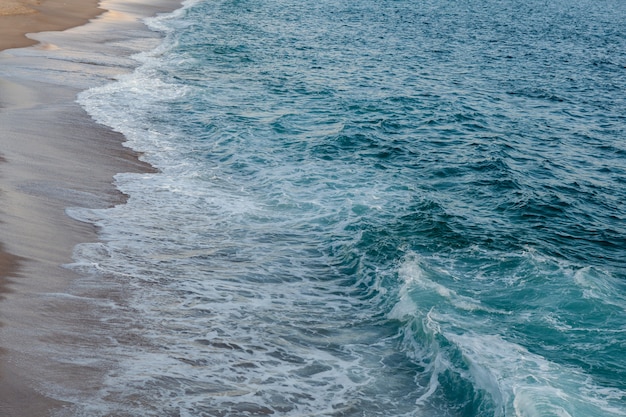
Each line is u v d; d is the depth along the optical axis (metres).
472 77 37.09
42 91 24.75
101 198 15.95
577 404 9.53
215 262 13.52
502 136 24.92
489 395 9.66
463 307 12.07
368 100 28.58
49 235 13.37
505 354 10.68
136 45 36.97
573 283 13.19
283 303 12.26
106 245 13.46
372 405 9.59
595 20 80.06
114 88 26.69
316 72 34.09
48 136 19.61
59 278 11.78
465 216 16.89
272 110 25.59
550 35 60.75
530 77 38.62
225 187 17.70
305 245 14.70
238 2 66.38
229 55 36.44
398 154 21.56
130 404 8.81
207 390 9.40
